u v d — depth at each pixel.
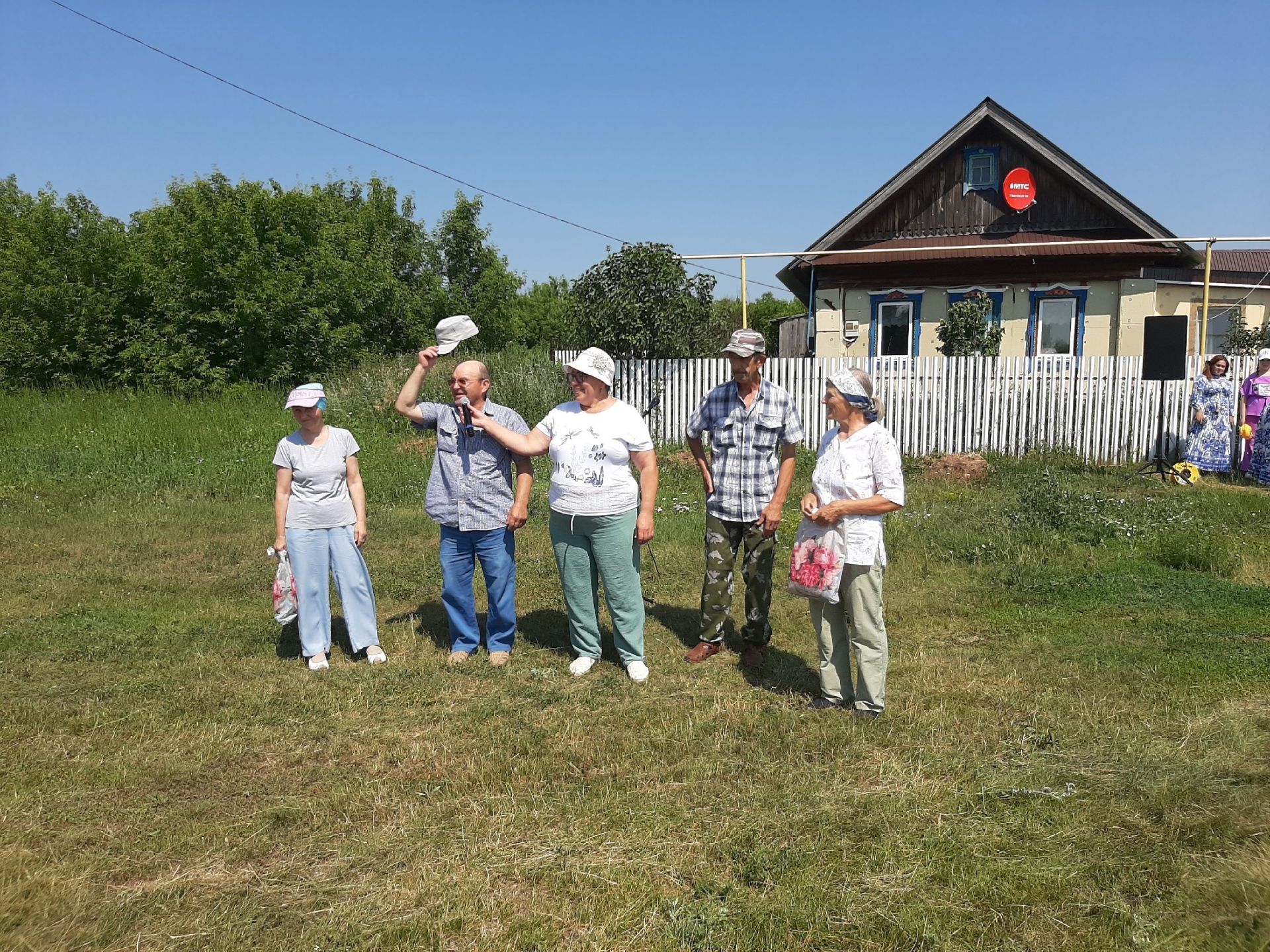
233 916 2.82
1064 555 7.76
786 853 3.14
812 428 13.67
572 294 14.28
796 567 4.39
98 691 4.84
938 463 12.09
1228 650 5.25
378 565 7.80
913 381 13.52
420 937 2.72
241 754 4.09
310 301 20.56
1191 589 6.68
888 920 2.77
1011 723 4.27
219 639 5.77
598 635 5.22
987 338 16.36
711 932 2.73
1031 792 3.54
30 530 8.98
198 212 20.33
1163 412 12.89
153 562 7.92
